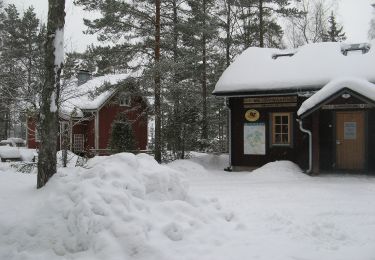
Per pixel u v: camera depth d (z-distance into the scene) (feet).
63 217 20.40
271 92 56.24
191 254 19.04
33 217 20.81
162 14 63.36
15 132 138.62
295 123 56.44
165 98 63.57
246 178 49.93
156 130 62.90
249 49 65.05
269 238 21.95
